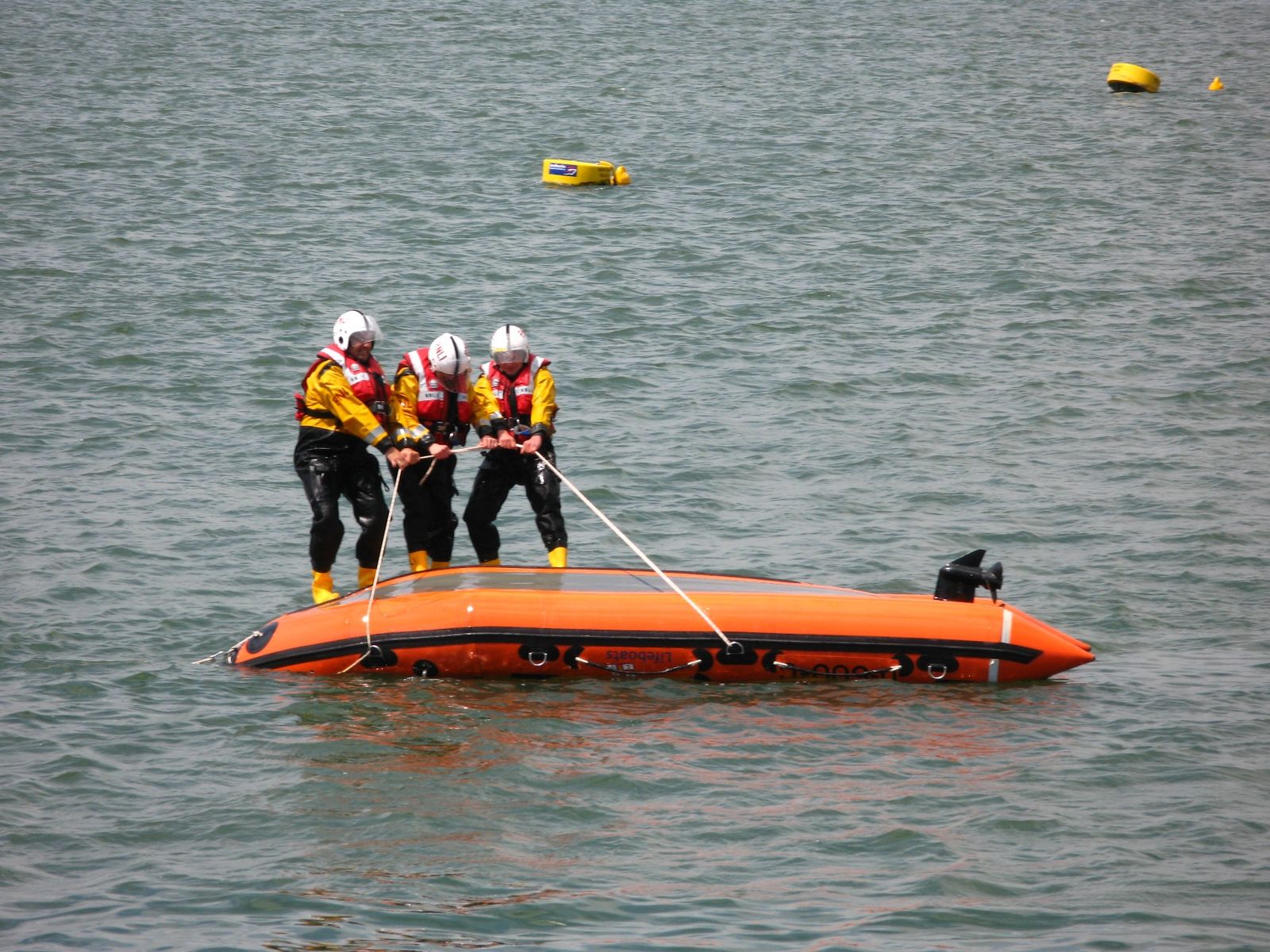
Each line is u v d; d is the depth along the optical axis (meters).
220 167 104.81
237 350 63.19
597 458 50.19
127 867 23.08
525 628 30.92
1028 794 25.81
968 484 48.06
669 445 51.78
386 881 22.59
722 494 46.94
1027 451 51.62
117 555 40.22
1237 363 62.53
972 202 98.62
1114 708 30.17
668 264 81.06
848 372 61.38
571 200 98.88
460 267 79.62
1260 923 21.41
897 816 24.91
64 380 58.06
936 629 31.36
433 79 147.88
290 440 51.94
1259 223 91.50
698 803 25.36
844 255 83.38
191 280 74.75
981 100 142.12
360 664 31.41
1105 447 52.09
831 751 27.67
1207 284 76.25
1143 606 37.56
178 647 33.72
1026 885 22.59
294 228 88.06
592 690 30.72
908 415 55.78
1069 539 43.00
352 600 32.84
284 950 20.50
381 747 27.64
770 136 122.19
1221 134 124.75
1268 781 26.53
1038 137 123.06
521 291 74.81
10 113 121.88
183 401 56.03
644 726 28.80
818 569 40.25
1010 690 31.19
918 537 42.97
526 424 34.25
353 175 104.31
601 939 20.83
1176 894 22.31
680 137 121.38
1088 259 82.38
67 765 26.72
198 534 42.31
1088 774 26.67
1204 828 24.52
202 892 22.25
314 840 23.94
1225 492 47.19
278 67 152.25
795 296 74.25
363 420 32.53
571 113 130.88
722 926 21.23
